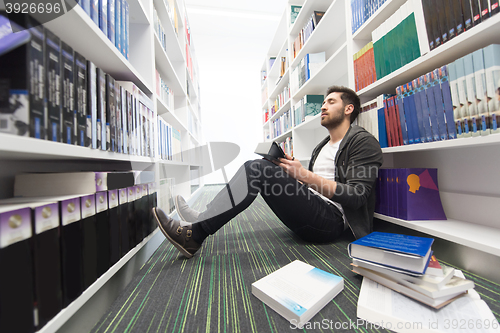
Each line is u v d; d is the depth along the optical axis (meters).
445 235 0.69
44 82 0.40
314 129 2.33
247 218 1.56
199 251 0.92
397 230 0.95
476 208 0.78
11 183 0.52
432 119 0.75
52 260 0.40
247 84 4.23
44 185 0.51
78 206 0.48
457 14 0.66
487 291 0.56
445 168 0.94
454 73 0.67
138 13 1.01
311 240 0.97
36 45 0.39
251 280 0.67
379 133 1.01
